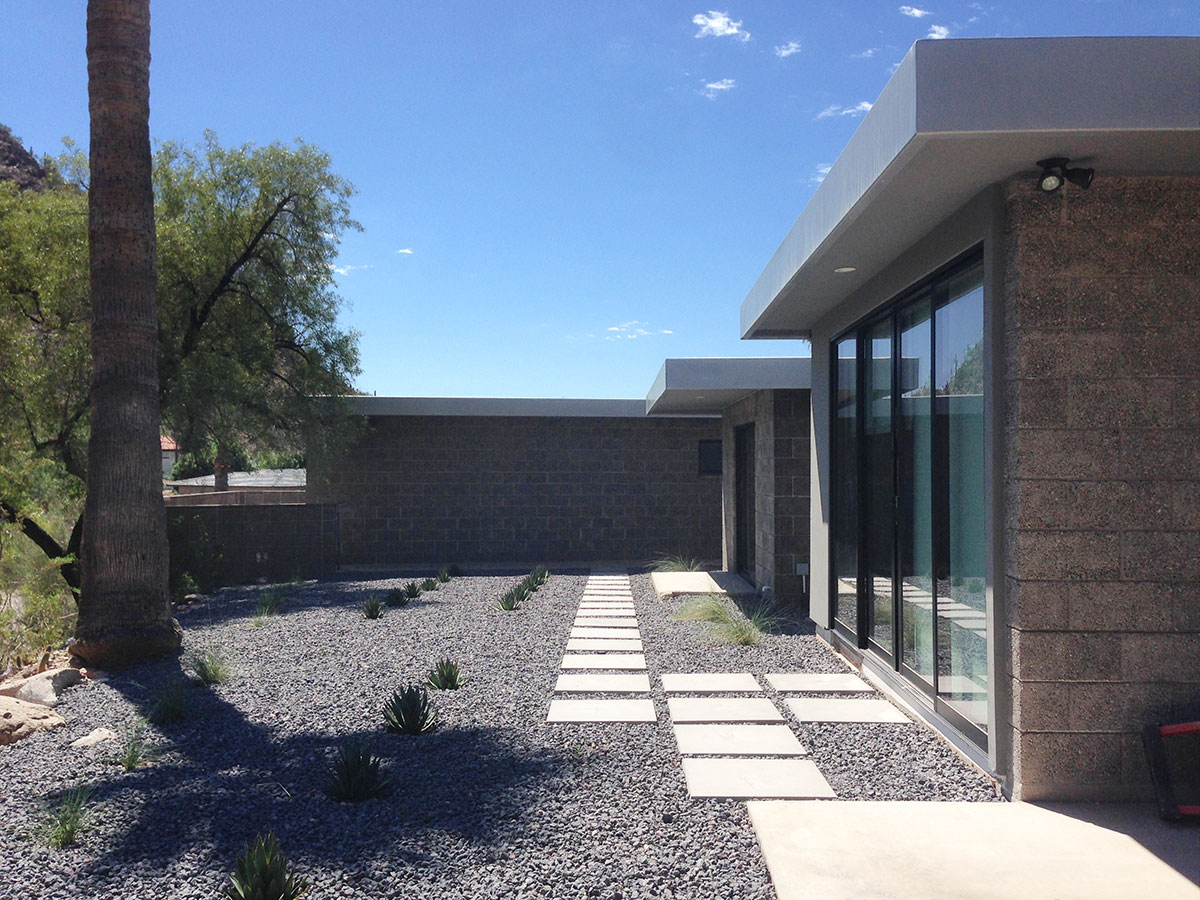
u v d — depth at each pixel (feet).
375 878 11.76
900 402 21.38
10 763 17.17
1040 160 13.44
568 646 28.14
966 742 16.69
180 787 15.47
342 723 19.52
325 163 53.78
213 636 31.37
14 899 11.43
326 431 54.29
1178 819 13.34
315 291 55.42
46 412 45.93
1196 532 14.16
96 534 27.48
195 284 50.11
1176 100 11.97
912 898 11.10
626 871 11.94
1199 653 14.17
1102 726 14.25
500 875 11.85
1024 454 14.25
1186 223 14.16
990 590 15.02
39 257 45.32
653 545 60.64
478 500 59.98
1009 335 14.53
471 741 17.92
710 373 36.73
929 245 17.70
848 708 20.34
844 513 26.63
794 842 12.73
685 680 23.22
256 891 10.88
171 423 49.73
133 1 28.96
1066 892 11.24
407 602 39.45
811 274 21.65
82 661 27.14
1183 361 14.16
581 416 59.36
